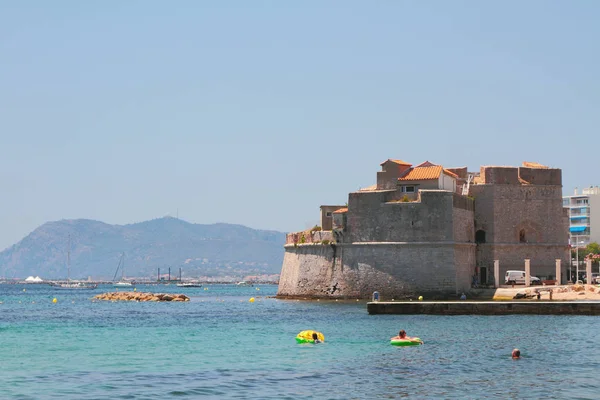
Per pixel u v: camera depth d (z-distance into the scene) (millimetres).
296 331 112500
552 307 126062
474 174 187375
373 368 78312
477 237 174125
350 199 167000
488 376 73875
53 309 184750
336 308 149750
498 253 172375
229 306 181125
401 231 161750
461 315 127375
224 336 108188
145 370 78625
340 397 65438
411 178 166375
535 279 166875
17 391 68438
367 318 126000
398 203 162375
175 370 78500
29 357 88312
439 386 69500
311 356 86562
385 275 162500
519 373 75312
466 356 85188
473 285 166625
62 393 67500
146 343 101125
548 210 176375
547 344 93562
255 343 99312
